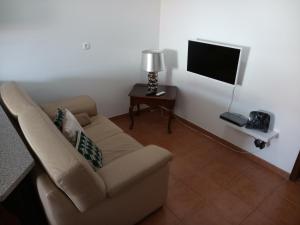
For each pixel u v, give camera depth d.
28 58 2.40
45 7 2.30
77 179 1.13
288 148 2.22
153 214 1.87
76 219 1.33
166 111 3.51
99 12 2.64
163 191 1.78
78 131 1.69
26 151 1.29
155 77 2.91
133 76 3.24
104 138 2.12
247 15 2.17
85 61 2.77
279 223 1.82
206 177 2.28
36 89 2.57
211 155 2.61
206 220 1.83
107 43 2.84
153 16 3.06
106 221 1.49
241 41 2.29
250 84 2.34
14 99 1.73
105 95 3.11
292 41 1.93
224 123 2.73
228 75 2.37
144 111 3.58
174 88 3.11
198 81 2.88
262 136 2.19
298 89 2.00
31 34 2.33
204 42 2.48
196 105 3.03
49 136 1.26
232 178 2.28
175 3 2.85
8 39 2.23
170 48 3.12
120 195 1.47
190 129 3.14
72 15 2.48
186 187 2.15
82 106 2.38
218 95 2.70
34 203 1.57
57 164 1.11
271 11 1.99
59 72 2.64
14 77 2.40
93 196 1.25
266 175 2.33
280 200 2.04
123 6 2.78
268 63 2.13
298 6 1.83
